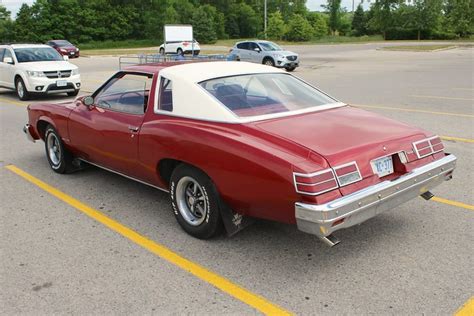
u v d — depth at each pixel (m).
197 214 4.22
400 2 65.44
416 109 10.80
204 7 81.94
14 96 15.38
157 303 3.24
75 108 5.65
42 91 13.99
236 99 4.14
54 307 3.21
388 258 3.81
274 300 3.25
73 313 3.13
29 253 4.01
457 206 4.91
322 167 3.28
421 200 5.10
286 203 3.35
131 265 3.78
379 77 18.94
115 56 42.34
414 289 3.34
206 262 3.80
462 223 4.48
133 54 44.97
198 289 3.41
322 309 3.13
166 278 3.57
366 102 12.07
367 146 3.58
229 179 3.67
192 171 4.00
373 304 3.17
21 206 5.14
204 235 4.12
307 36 67.06
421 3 63.03
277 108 4.21
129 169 4.86
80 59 38.56
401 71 21.42
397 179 3.66
